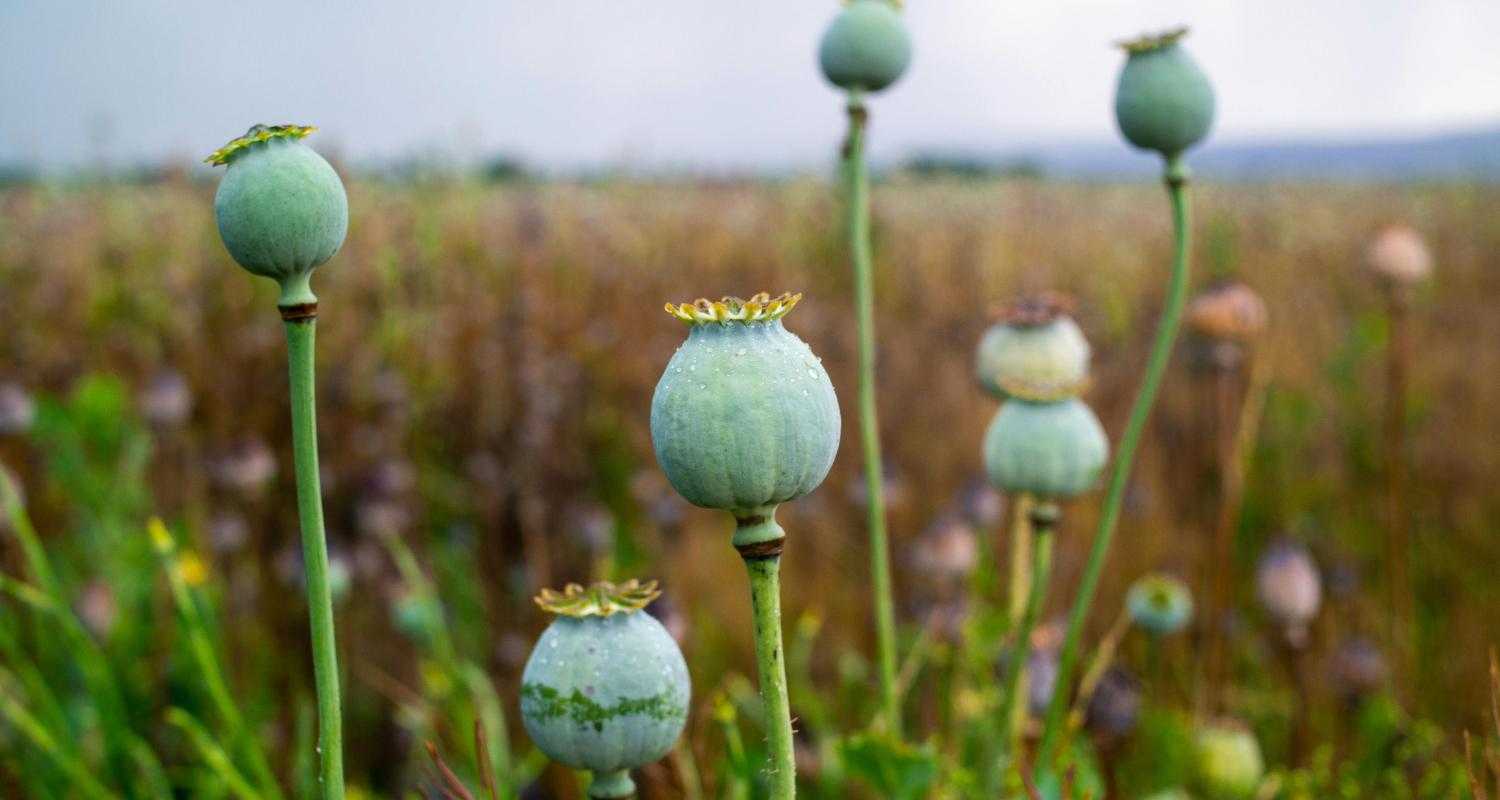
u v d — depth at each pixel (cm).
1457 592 491
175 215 831
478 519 547
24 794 330
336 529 496
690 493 138
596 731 162
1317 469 608
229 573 442
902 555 477
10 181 1081
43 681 368
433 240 757
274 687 401
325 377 599
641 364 741
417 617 357
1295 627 360
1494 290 1143
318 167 148
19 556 380
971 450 606
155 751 364
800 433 137
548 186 1180
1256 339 432
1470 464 605
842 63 273
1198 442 573
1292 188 2089
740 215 1129
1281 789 345
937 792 280
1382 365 802
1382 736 378
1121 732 327
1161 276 1071
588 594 168
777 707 142
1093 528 529
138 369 669
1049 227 1375
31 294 791
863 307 271
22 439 528
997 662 344
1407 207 1758
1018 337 254
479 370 658
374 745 378
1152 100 245
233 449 450
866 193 276
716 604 460
